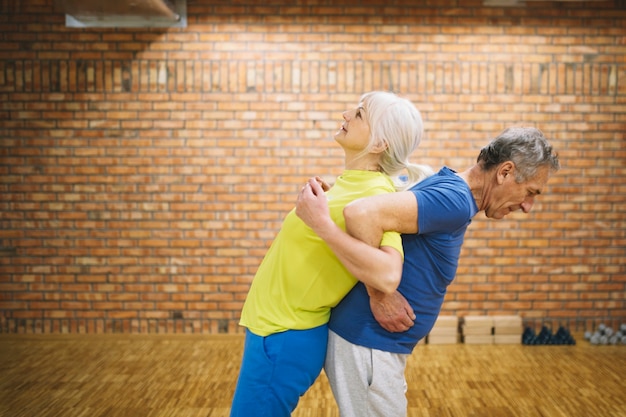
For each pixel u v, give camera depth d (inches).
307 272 82.5
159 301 241.9
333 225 75.4
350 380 83.4
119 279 241.8
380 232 76.2
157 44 239.0
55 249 241.4
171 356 212.1
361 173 86.7
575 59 240.4
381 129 85.0
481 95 240.4
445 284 84.1
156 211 240.8
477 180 84.0
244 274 241.6
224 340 234.4
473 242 241.9
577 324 243.0
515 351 221.8
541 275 242.4
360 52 239.3
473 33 239.5
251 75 239.5
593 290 242.2
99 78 239.3
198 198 240.7
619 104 240.7
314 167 240.5
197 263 241.6
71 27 238.5
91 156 240.5
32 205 240.7
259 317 84.4
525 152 80.4
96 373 191.3
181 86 239.5
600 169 241.6
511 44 239.9
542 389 177.9
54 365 200.1
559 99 240.7
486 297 242.5
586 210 242.1
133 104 239.8
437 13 238.8
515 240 241.8
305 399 167.8
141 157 240.5
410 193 78.4
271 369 82.3
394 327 81.3
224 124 239.9
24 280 241.8
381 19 238.7
